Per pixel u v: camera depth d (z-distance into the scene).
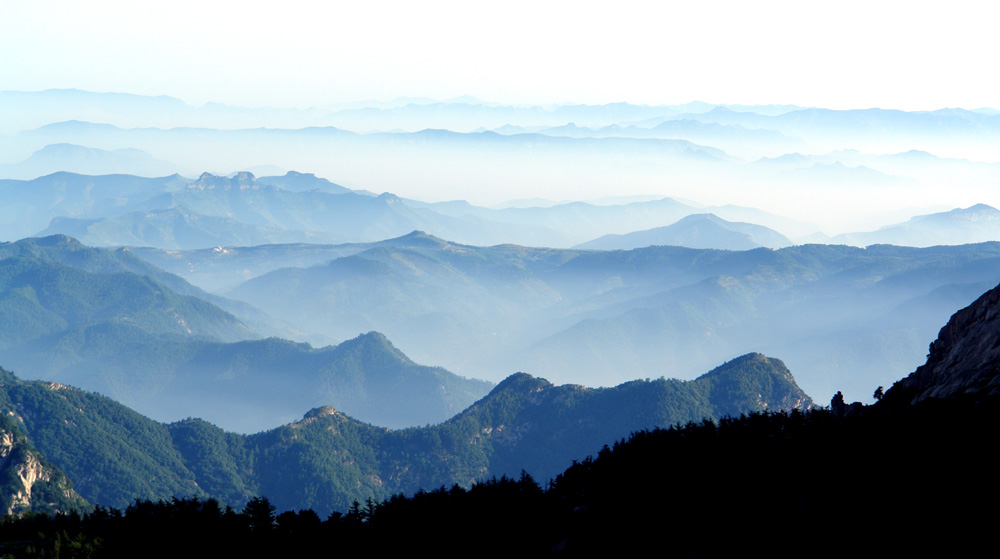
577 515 139.88
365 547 153.62
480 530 144.12
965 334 135.25
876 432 125.44
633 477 144.25
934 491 105.50
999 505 98.94
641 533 122.19
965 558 92.88
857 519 106.62
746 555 108.62
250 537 164.88
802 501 115.50
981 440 109.38
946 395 125.00
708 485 129.75
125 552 161.50
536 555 131.38
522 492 161.62
